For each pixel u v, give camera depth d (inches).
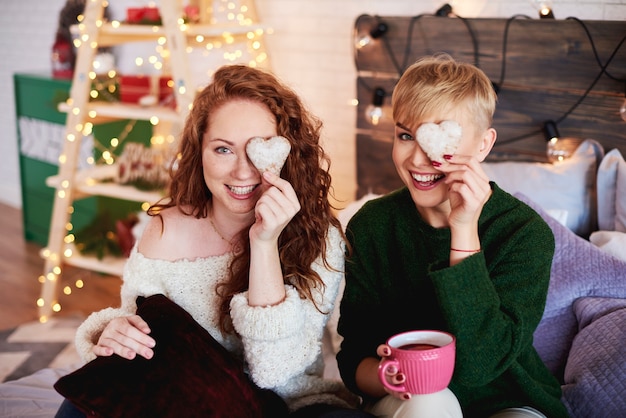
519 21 94.7
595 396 63.6
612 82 88.4
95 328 61.4
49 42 188.1
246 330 55.3
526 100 96.4
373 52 110.0
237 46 139.5
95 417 52.3
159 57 158.4
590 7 92.5
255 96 58.2
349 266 64.5
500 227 59.8
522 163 93.8
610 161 85.8
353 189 125.9
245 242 61.6
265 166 55.7
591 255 76.4
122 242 137.5
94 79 130.0
